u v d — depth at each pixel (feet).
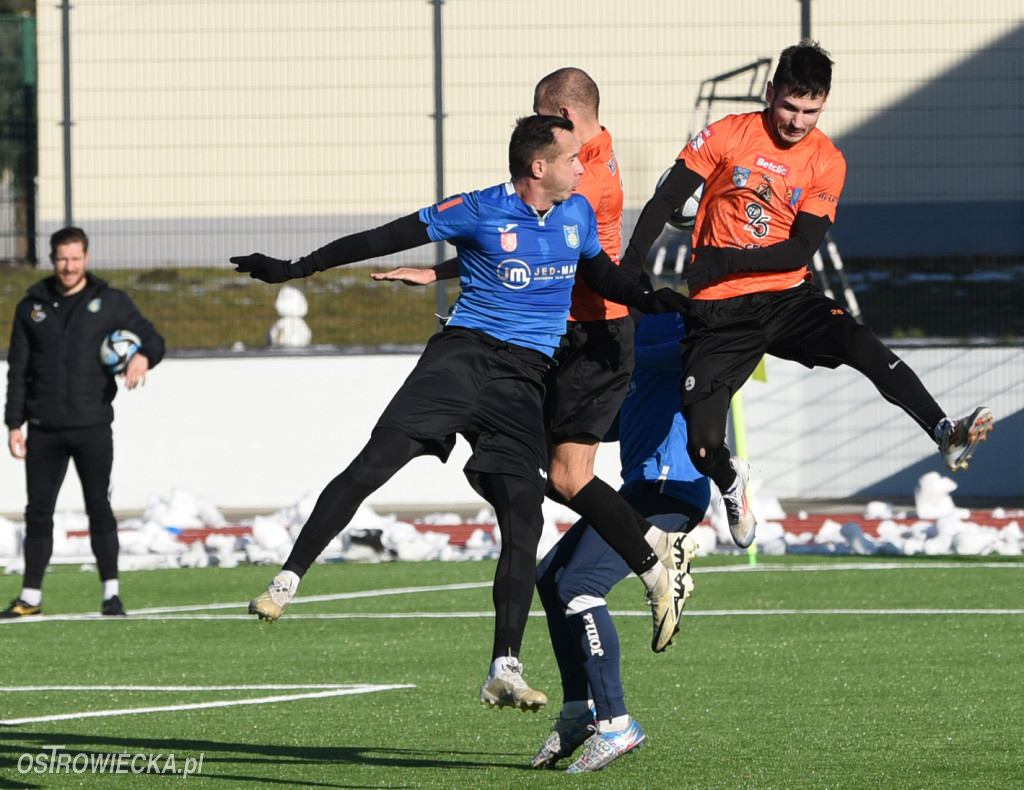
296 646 88.79
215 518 151.53
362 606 105.19
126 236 175.42
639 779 54.75
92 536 101.35
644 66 174.19
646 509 61.77
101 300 99.96
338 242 54.24
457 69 174.40
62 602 108.68
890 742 60.70
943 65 173.88
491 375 53.78
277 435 172.86
